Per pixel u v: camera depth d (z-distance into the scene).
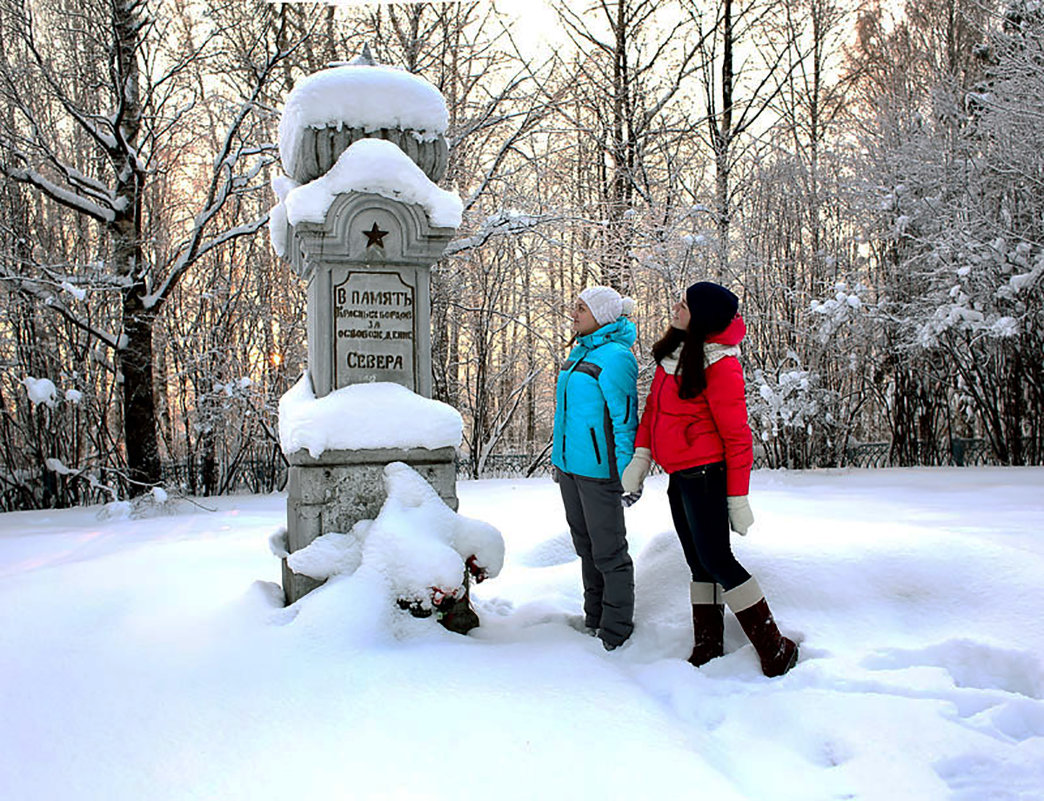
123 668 3.21
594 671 3.19
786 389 11.55
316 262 3.97
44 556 5.96
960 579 3.77
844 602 3.78
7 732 2.72
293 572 3.75
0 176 11.15
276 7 11.80
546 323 16.66
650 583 4.17
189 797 2.31
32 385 8.81
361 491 3.88
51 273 9.77
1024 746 2.54
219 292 12.62
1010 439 12.78
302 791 2.33
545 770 2.44
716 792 2.33
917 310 12.50
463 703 2.86
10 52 11.67
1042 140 11.17
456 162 13.10
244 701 2.90
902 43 17.67
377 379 4.06
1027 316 11.77
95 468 10.80
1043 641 3.28
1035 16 12.09
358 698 2.91
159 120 11.16
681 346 3.59
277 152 10.78
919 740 2.58
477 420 15.12
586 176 16.52
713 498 3.40
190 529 7.25
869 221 13.43
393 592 3.58
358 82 4.02
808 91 18.98
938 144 12.67
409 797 2.29
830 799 2.36
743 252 13.69
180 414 14.22
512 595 4.67
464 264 14.41
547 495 9.23
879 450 14.18
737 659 3.41
